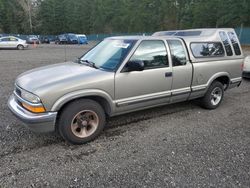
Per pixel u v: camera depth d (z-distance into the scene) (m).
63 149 3.85
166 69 4.77
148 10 63.31
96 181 3.09
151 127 4.74
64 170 3.30
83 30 78.94
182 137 4.32
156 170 3.32
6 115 5.20
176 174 3.24
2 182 3.04
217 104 5.93
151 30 62.56
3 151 3.74
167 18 59.41
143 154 3.73
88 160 3.55
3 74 10.13
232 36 6.22
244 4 39.59
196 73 5.27
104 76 4.07
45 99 3.58
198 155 3.72
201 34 5.82
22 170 3.28
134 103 4.48
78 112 3.89
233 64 6.02
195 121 5.10
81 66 4.51
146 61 4.55
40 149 3.83
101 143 4.07
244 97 7.05
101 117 4.16
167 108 5.86
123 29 70.44
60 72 4.17
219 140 4.23
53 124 3.71
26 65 13.11
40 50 25.80
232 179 3.16
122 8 70.69
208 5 47.97
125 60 4.29
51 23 77.38
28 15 76.31
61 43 47.00
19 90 3.96
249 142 4.18
